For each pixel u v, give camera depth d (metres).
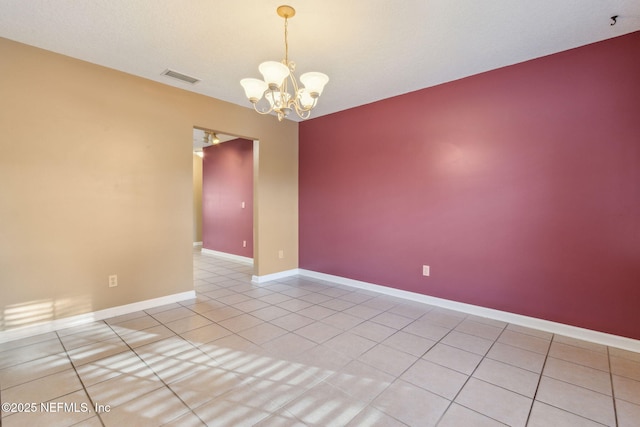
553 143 2.66
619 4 2.00
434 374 2.02
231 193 6.21
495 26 2.26
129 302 3.10
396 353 2.29
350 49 2.59
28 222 2.54
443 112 3.29
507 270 2.92
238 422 1.56
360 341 2.49
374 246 3.92
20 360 2.15
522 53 2.66
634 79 2.33
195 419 1.58
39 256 2.59
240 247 6.04
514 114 2.86
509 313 2.91
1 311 2.43
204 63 2.85
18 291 2.50
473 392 1.83
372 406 1.70
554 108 2.66
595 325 2.49
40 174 2.59
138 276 3.16
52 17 2.16
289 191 4.73
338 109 4.21
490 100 2.99
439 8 2.05
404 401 1.74
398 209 3.68
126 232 3.08
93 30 2.32
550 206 2.69
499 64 2.87
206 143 6.45
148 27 2.29
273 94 2.14
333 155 4.36
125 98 3.05
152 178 3.25
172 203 3.41
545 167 2.71
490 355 2.27
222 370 2.04
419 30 2.31
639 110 2.31
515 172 2.86
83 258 2.82
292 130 4.76
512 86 2.86
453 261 3.25
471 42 2.48
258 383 1.90
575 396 1.79
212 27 2.28
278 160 4.55
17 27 2.29
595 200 2.49
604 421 1.59
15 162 2.48
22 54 2.50
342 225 4.27
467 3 2.00
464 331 2.70
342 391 1.83
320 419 1.59
